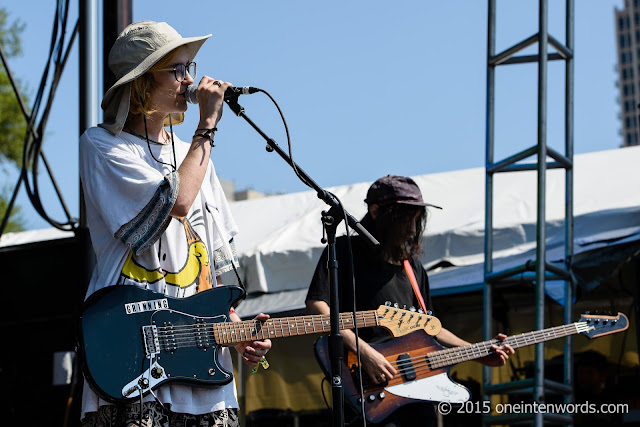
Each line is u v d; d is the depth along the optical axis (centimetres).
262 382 600
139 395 233
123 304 239
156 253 249
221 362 253
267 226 663
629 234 482
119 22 449
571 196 495
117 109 258
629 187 550
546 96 471
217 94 258
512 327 547
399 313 347
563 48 498
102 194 245
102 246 250
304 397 588
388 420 337
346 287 347
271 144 273
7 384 494
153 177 244
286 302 562
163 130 269
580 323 375
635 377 521
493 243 528
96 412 238
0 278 472
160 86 256
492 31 517
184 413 243
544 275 455
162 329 243
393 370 338
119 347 236
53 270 461
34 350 491
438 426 569
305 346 595
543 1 477
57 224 469
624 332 525
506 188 597
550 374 541
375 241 292
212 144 254
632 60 10312
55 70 493
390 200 354
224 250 273
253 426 595
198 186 245
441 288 522
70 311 453
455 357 354
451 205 594
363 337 350
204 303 255
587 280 484
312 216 632
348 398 336
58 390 485
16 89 500
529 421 447
